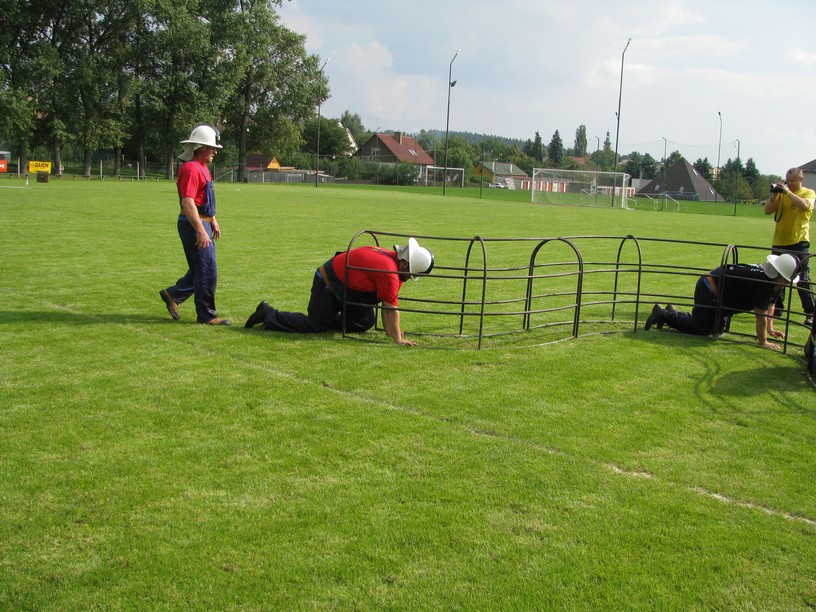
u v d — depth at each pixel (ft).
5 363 19.22
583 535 11.34
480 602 9.59
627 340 24.97
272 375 18.92
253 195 124.26
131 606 9.32
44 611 9.18
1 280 31.73
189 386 17.76
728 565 10.68
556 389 18.65
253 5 213.05
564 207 144.77
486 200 161.99
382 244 50.88
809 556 11.00
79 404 16.26
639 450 14.78
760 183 198.59
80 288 30.37
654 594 9.92
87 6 172.96
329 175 254.88
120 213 67.67
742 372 21.12
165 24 187.73
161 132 202.08
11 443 14.01
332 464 13.53
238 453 13.89
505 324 27.32
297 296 30.30
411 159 314.14
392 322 22.58
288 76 225.35
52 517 11.33
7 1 159.63
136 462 13.35
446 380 19.04
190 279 25.02
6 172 171.63
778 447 15.20
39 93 168.96
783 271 23.57
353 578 10.02
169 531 11.04
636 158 288.71
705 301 25.75
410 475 13.19
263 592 9.66
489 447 14.57
